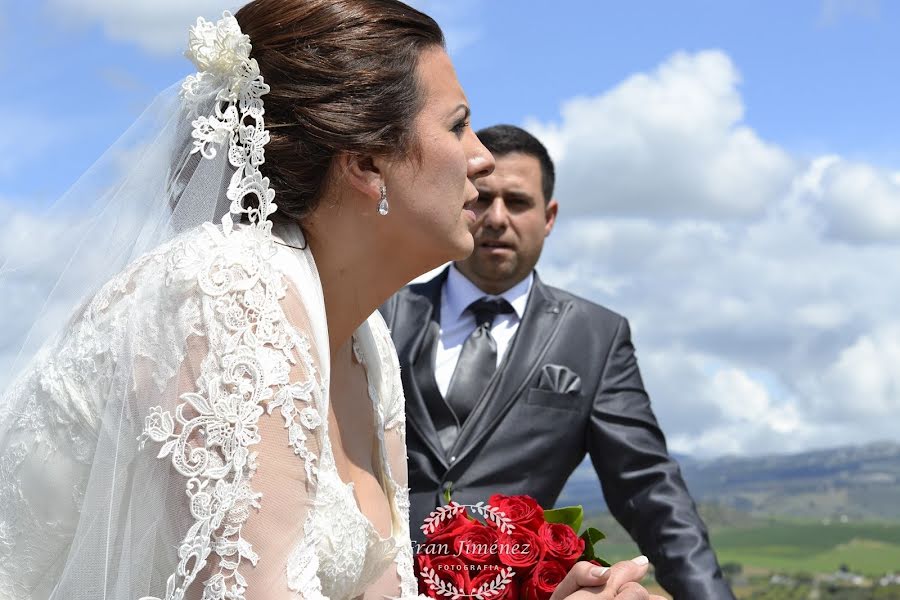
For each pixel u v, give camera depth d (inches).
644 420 184.7
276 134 75.5
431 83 77.6
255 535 65.8
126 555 66.9
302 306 72.7
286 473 67.6
